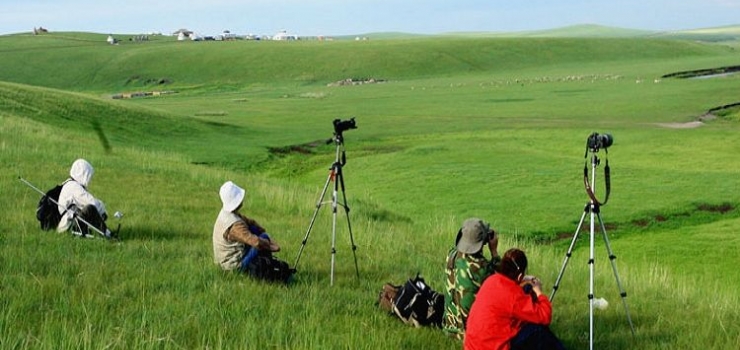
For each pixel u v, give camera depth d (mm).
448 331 10094
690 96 97750
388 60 197875
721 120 76812
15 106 56656
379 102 111000
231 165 51125
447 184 40844
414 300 10688
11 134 38188
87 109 63094
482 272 9742
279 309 10602
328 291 12312
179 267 12922
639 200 35562
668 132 63750
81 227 15461
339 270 14617
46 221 15844
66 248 13844
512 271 8742
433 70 191375
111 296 10766
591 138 10922
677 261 26016
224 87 179125
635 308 13227
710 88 107938
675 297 14859
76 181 15727
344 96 128250
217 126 70500
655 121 75625
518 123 76312
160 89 184125
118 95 161625
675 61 195250
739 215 33125
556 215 33406
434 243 20875
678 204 34656
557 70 181375
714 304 13859
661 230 31078
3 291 10539
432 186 40656
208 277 12219
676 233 30016
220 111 98375
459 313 9883
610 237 30375
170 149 54500
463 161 47844
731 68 156250
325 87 161875
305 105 109688
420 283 11023
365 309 11242
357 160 50906
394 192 39781
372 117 87062
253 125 76875
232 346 9000
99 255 13500
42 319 9523
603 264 23203
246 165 51750
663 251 27359
